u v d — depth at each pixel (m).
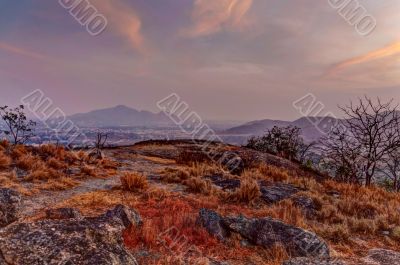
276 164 27.88
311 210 12.34
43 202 11.35
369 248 8.72
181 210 10.79
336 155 23.94
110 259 4.91
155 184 16.19
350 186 18.42
